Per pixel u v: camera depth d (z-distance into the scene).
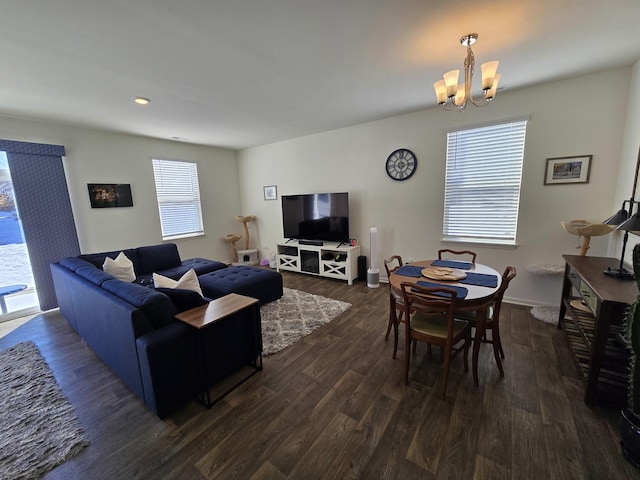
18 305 3.48
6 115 3.21
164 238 4.89
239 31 1.80
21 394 1.97
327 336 2.70
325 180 4.73
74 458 1.47
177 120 3.65
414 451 1.45
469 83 2.07
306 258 4.84
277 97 2.99
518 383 1.95
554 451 1.42
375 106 3.37
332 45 2.01
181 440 1.56
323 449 1.48
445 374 1.80
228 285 3.10
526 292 3.22
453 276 2.16
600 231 2.41
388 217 4.13
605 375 1.70
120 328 1.83
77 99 2.82
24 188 3.32
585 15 1.71
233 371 2.15
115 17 1.61
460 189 3.52
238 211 6.14
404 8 1.62
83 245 3.89
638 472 1.31
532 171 3.01
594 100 2.65
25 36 1.76
